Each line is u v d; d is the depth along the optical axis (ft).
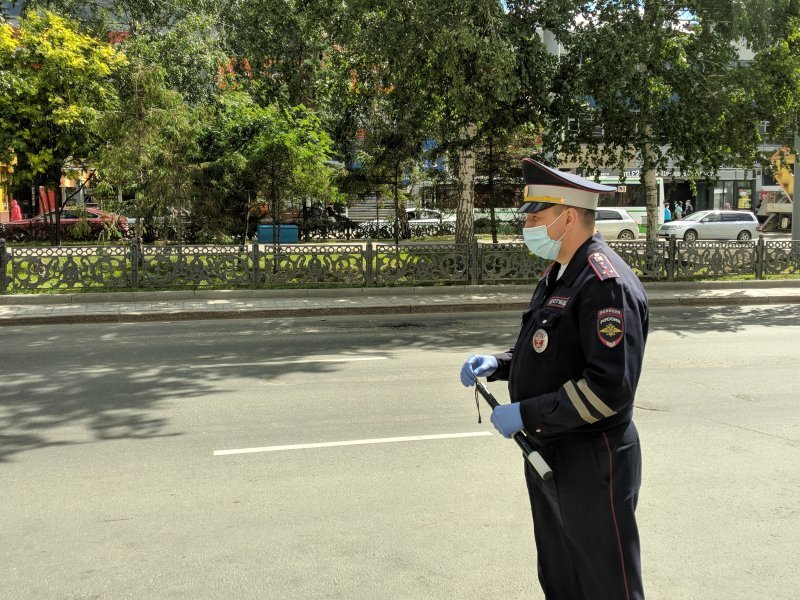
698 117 51.47
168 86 77.71
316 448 18.26
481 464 17.13
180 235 64.03
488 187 74.74
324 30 56.54
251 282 48.24
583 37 51.21
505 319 41.60
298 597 11.39
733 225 116.98
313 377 26.25
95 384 25.13
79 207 69.15
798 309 46.37
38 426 20.18
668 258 54.44
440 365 28.40
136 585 11.73
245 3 65.98
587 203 8.62
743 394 23.75
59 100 59.62
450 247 50.60
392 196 96.99
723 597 11.48
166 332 36.60
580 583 8.63
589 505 8.32
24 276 45.65
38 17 62.49
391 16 47.03
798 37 52.16
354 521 14.03
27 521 14.03
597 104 52.95
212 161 76.84
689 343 33.42
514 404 8.27
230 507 14.67
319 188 80.12
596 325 7.98
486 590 11.60
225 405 22.36
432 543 13.16
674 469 16.83
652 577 12.06
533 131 59.62
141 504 14.82
